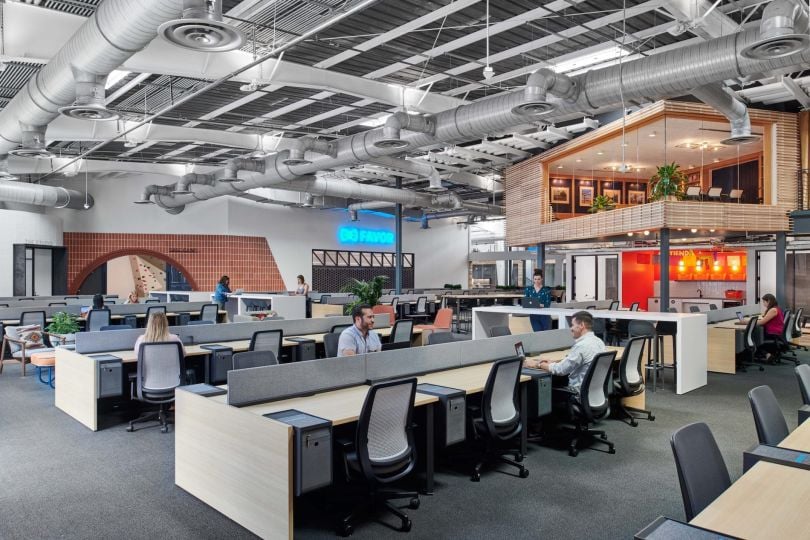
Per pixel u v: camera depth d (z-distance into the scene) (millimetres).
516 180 14961
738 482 2248
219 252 18688
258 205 19453
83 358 5957
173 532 3500
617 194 16094
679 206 10070
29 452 5047
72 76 6152
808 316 16438
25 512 3793
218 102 9883
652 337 7711
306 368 4262
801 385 4000
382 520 3697
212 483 3822
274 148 12617
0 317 10188
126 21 4887
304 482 3242
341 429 4191
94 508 3852
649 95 6824
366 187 15516
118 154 14062
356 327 5523
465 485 4320
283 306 12383
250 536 3443
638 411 6199
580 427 5035
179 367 5621
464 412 4312
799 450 2705
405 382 3547
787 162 10867
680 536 1786
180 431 4176
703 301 17984
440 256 25031
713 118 10180
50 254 16672
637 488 4250
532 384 5000
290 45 6129
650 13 6988
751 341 9344
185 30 4211
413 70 8719
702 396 7355
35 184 14984
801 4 4969
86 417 5867
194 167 15797
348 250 21875
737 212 10469
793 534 1817
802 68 6027
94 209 17469
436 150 13867
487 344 5852
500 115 8070
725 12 7121
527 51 8008
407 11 6629
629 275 20047
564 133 12242
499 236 26469
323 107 10375
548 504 3959
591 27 7273
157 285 21828
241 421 3553
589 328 5148
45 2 6234
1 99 9094
